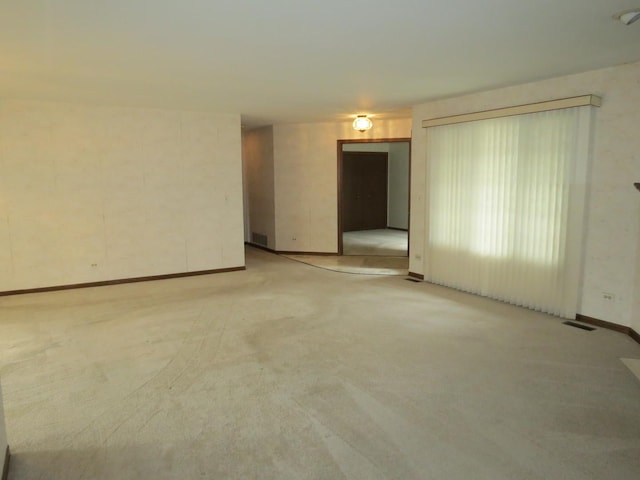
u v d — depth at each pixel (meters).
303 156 7.98
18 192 5.38
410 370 3.28
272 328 4.18
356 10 2.61
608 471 2.19
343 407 2.77
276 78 4.30
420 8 2.59
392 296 5.27
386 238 10.05
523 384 3.07
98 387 3.06
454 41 3.21
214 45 3.25
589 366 3.35
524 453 2.32
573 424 2.59
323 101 5.59
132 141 5.95
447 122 5.38
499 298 5.02
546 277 4.53
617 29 2.96
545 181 4.45
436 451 2.34
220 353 3.62
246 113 6.60
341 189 7.91
